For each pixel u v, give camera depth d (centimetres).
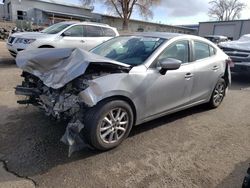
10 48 945
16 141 366
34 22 3734
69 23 1005
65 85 330
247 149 379
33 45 870
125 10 4356
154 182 293
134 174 306
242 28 3841
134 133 412
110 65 340
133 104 366
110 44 473
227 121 488
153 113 403
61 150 348
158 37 443
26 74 419
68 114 331
